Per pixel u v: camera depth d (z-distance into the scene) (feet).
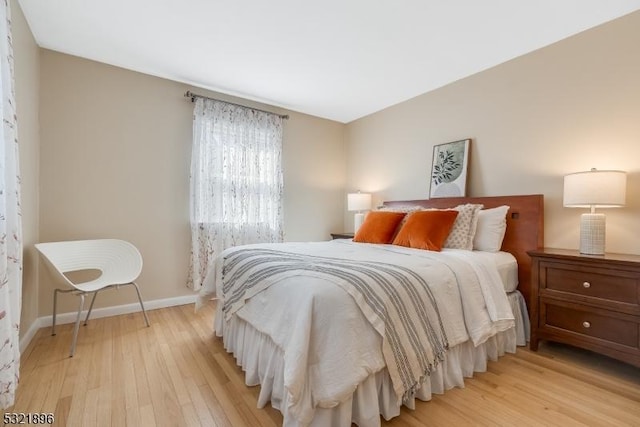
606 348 5.78
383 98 11.66
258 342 5.29
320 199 13.92
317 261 5.74
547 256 6.63
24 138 6.83
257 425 4.35
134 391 5.17
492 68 9.13
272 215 11.96
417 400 4.96
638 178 6.61
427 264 5.82
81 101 8.64
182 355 6.52
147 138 9.66
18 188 4.77
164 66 9.18
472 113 9.64
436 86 10.57
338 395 3.78
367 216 10.03
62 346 6.88
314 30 7.36
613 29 6.91
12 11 6.06
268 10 6.63
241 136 11.20
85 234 8.70
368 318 4.17
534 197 7.92
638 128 6.61
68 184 8.46
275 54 8.48
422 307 4.95
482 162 9.38
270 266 5.59
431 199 10.35
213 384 5.40
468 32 7.41
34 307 7.59
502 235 8.11
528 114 8.35
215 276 7.67
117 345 6.98
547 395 5.13
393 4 6.42
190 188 10.26
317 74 9.68
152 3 6.43
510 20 6.94
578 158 7.45
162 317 8.92
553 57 7.88
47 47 8.13
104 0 6.34
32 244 7.46
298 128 13.19
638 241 6.60
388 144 12.59
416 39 7.72
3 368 4.02
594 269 5.93
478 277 6.19
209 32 7.47
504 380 5.62
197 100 10.28
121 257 8.57
